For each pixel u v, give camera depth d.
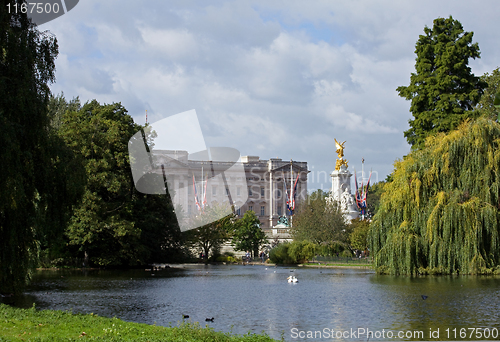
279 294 36.00
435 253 43.34
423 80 64.75
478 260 42.25
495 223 42.66
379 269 47.41
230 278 50.84
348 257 75.31
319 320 25.39
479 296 31.84
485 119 45.97
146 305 30.61
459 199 43.72
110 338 16.11
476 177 44.12
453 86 63.22
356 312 27.48
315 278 49.75
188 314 27.42
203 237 80.62
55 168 27.91
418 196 45.22
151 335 17.30
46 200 28.27
